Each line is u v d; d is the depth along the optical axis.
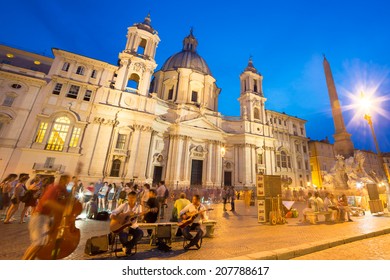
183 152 31.14
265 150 36.28
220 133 34.88
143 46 34.38
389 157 54.22
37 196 7.87
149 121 28.27
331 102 25.41
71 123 24.11
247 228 8.16
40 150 21.70
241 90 42.59
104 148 24.73
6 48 26.55
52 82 24.41
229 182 34.00
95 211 9.34
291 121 42.50
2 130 20.98
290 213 11.55
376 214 12.97
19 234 5.86
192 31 48.84
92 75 27.25
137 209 4.89
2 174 19.80
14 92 22.36
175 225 5.93
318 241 5.86
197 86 38.69
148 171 27.36
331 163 43.12
